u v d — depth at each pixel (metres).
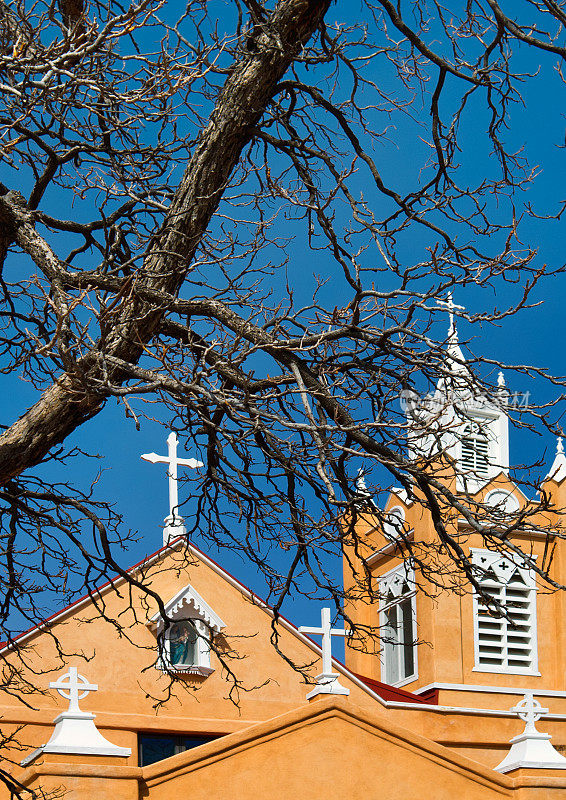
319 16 11.88
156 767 13.95
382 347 11.06
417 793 15.36
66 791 13.20
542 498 10.74
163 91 12.14
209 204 11.54
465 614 28.39
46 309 12.39
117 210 12.81
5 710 19.39
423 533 27.91
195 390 10.16
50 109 11.88
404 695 27.11
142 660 20.94
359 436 10.87
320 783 14.88
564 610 29.20
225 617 22.14
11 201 12.01
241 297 11.90
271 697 21.86
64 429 10.78
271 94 11.88
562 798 15.89
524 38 9.38
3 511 11.66
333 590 12.36
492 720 26.28
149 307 11.05
